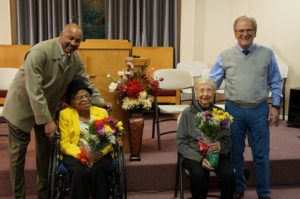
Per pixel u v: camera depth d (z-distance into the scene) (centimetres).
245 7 561
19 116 225
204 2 578
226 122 229
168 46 578
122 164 216
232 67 248
